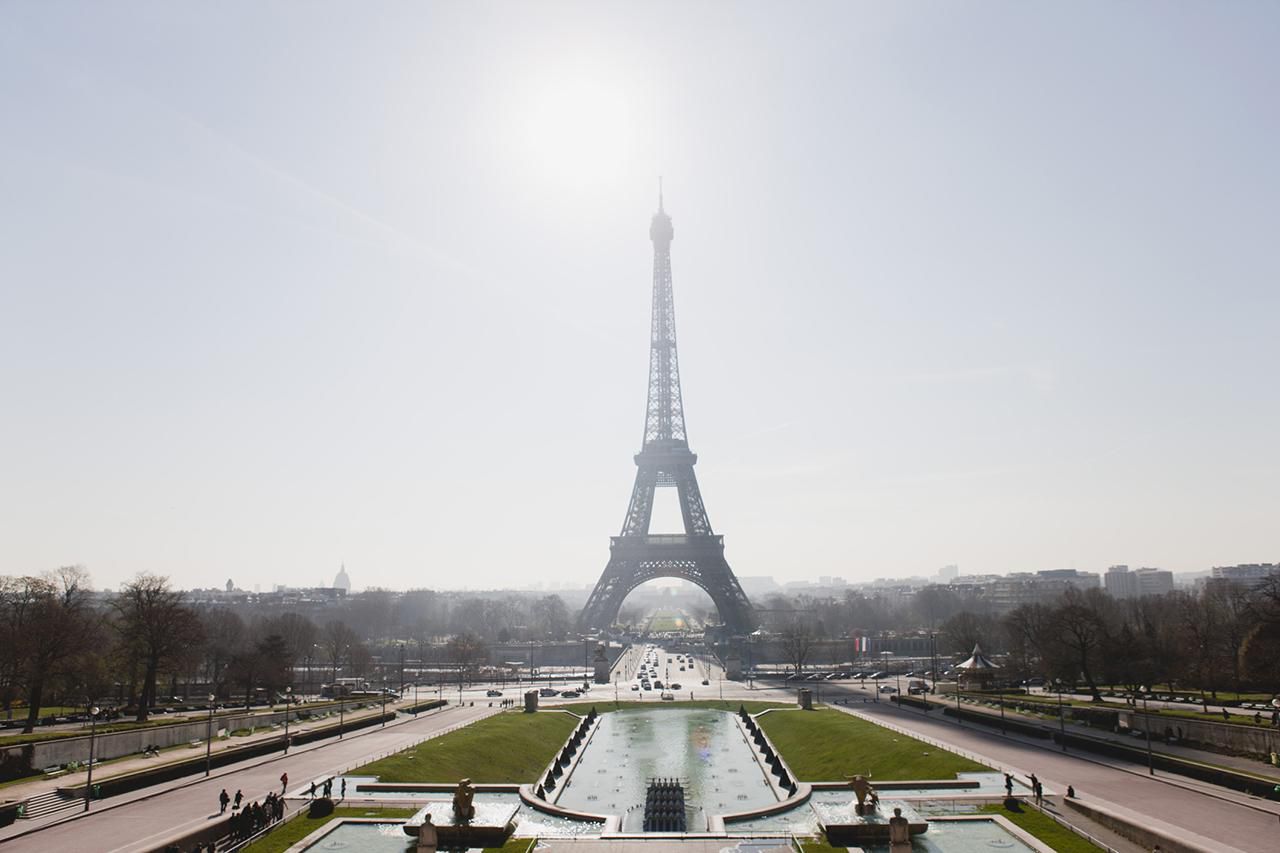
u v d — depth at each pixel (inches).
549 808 5629.9
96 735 6889.8
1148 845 4488.2
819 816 5196.9
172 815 5157.5
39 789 5580.7
